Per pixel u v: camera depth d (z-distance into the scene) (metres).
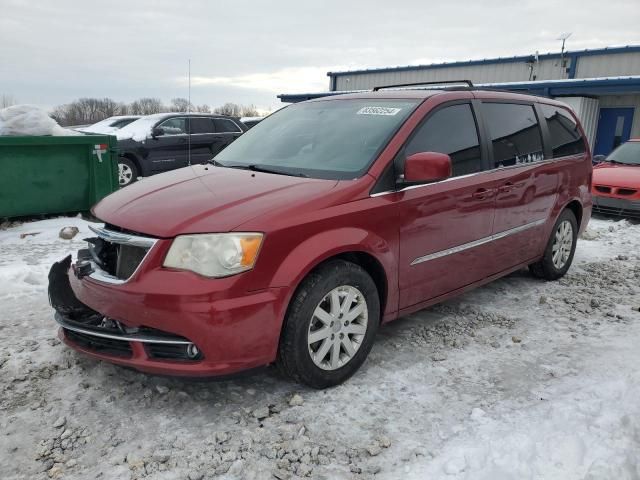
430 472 2.63
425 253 3.85
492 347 4.04
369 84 26.81
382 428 3.01
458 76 23.53
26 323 4.31
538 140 5.12
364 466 2.70
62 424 2.99
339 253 3.27
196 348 2.91
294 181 3.50
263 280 2.95
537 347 4.05
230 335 2.88
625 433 2.85
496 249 4.59
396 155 3.67
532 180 4.88
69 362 3.66
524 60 21.33
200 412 3.13
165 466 2.67
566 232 5.66
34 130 7.57
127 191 3.69
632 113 16.53
